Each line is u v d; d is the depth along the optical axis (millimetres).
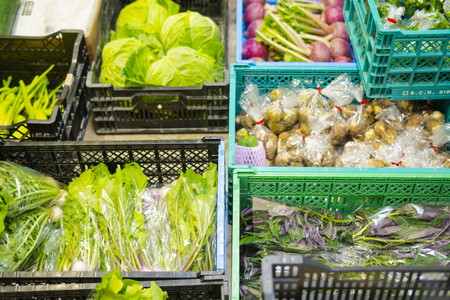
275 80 2197
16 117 2234
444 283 1462
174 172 2023
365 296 1560
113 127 2344
